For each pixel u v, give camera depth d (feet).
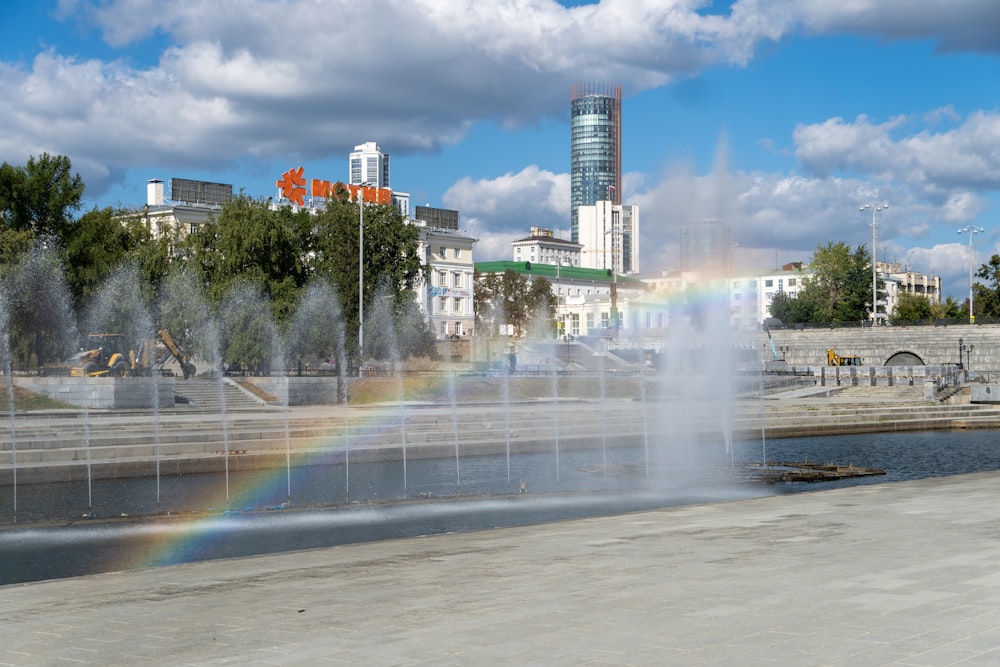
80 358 228.43
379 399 252.42
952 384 303.68
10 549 75.31
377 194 428.97
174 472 124.77
